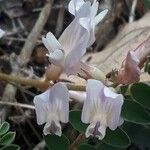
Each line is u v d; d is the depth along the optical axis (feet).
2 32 0.22
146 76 0.26
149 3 0.25
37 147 0.28
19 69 0.31
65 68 0.21
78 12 0.20
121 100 0.18
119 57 0.31
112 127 0.19
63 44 0.20
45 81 0.21
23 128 0.29
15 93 0.29
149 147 0.26
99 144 0.23
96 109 0.19
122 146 0.21
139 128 0.26
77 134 0.25
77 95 0.20
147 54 0.21
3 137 0.22
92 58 0.32
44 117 0.19
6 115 0.28
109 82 0.22
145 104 0.21
